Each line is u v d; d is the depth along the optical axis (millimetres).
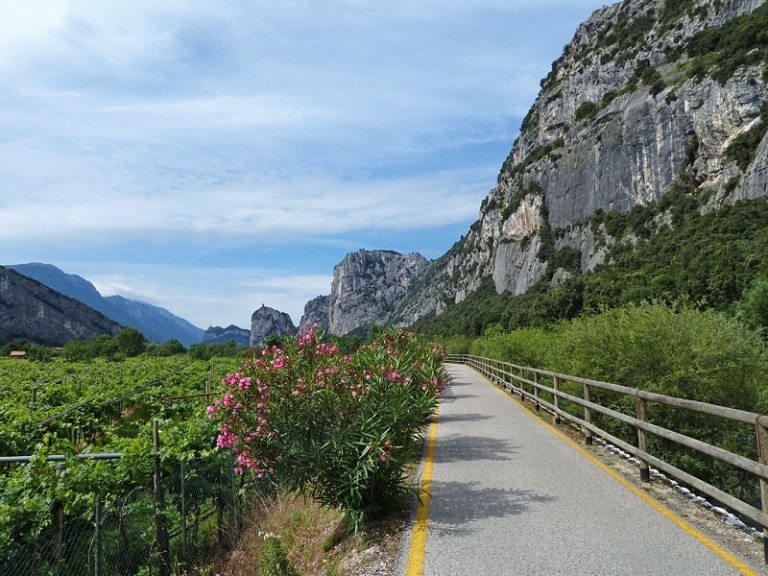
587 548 5398
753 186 95312
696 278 61094
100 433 16391
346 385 6832
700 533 5746
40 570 6598
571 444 10797
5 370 36156
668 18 162875
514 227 184625
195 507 8781
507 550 5434
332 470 6590
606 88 170000
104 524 7230
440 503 7086
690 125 126062
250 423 6738
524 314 100750
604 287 79750
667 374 11516
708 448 6066
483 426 13297
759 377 11836
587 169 154000
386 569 5277
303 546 7137
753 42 123625
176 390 22547
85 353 89812
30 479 6961
